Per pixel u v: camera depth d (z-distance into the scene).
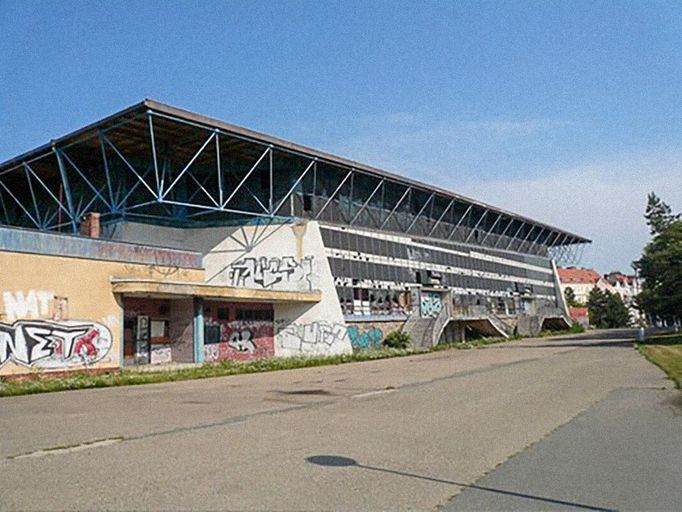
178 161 42.69
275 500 6.70
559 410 13.74
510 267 76.06
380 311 48.59
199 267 34.81
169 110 33.72
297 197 43.81
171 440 10.22
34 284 25.81
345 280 45.25
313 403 15.60
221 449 9.45
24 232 25.75
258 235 42.97
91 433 10.98
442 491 7.14
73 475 7.77
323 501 6.68
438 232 60.56
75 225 38.75
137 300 33.66
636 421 12.21
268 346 41.72
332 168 46.31
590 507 6.59
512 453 9.23
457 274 62.38
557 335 77.00
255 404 15.52
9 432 11.20
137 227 40.28
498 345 52.06
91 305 28.11
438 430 11.20
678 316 54.34
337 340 41.41
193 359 34.34
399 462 8.59
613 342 51.19
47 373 25.73
